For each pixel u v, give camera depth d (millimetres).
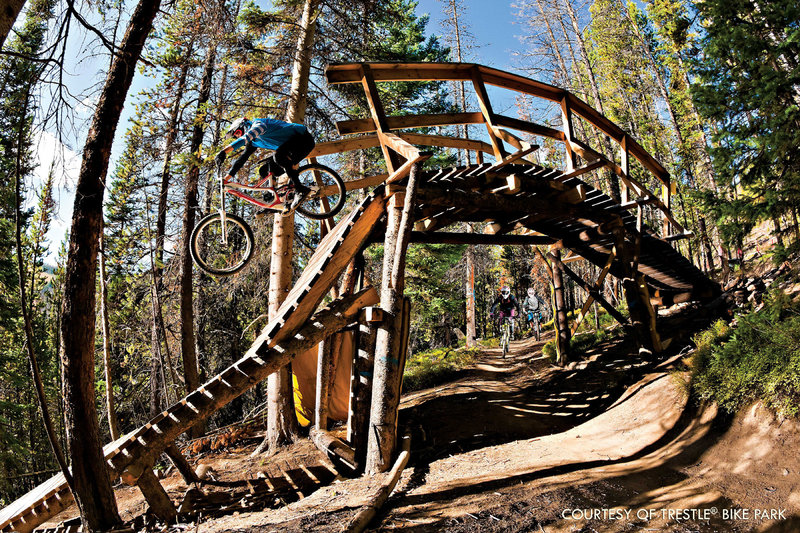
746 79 9625
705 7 10375
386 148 7410
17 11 3273
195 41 9453
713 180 17469
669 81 20328
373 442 6395
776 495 4031
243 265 6762
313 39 10352
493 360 15781
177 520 5660
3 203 5305
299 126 6680
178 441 10570
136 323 14359
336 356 9055
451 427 8398
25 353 19703
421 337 31156
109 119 5176
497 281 37375
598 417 7684
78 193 4992
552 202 9438
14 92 4773
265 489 6641
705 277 12062
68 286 4910
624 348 11406
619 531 3834
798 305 6672
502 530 3969
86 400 4938
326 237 9445
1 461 15141
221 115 10734
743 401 5477
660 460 5453
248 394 18609
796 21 9562
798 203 8898
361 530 4230
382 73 7555
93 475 4930
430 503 4898
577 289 33438
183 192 11797
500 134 7840
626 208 10430
